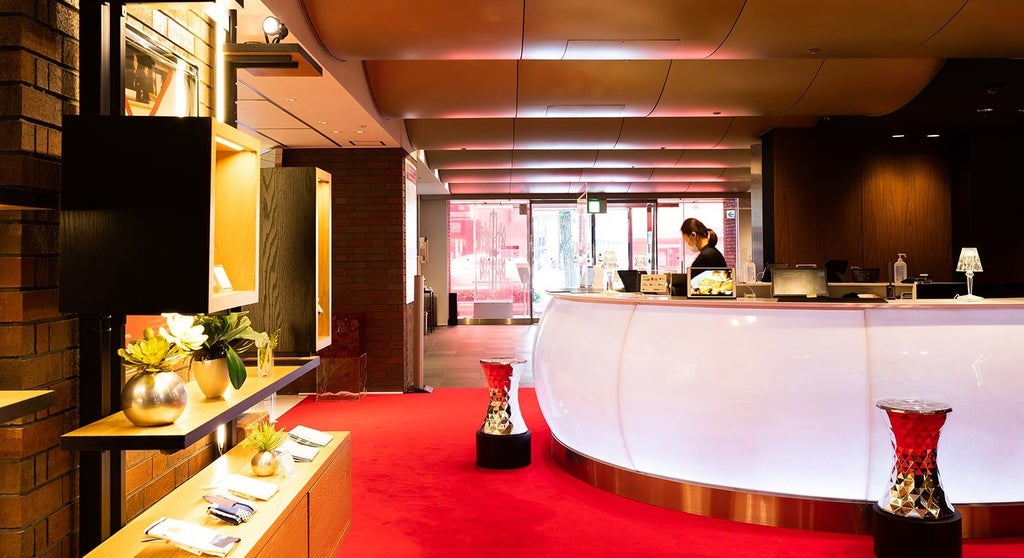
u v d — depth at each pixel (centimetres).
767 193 962
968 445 378
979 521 378
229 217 288
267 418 406
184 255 225
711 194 1647
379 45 512
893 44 525
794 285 464
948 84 710
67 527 235
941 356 382
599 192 1652
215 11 333
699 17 488
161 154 225
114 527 238
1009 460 379
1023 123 870
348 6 482
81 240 223
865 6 484
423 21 490
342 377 781
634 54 536
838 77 718
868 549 361
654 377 424
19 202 204
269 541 241
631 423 435
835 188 947
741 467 404
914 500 336
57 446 230
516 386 527
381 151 831
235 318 286
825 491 393
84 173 224
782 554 354
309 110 637
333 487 332
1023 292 623
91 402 234
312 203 372
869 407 382
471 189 1611
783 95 734
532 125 945
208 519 247
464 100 720
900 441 340
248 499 266
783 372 393
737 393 398
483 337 1448
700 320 422
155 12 288
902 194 959
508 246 1764
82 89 231
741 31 502
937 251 961
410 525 388
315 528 302
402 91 698
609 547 360
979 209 942
